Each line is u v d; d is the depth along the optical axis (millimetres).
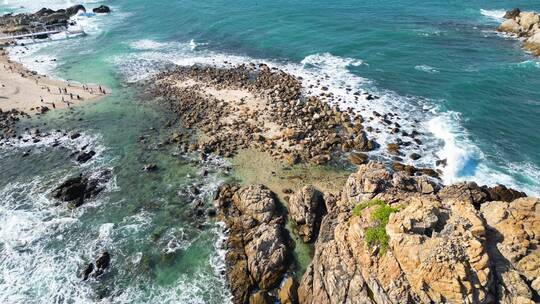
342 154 45781
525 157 42594
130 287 31703
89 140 50781
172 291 31250
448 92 56406
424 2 103375
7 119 55250
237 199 38750
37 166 45844
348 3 103812
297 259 33094
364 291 24969
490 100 53531
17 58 77250
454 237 23547
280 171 43375
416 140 46969
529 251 24453
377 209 27672
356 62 69188
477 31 80938
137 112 57250
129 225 37406
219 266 33031
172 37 88625
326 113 52906
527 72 60625
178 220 37844
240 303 30031
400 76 62781
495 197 35969
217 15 101062
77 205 39781
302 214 35781
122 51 81250
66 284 31953
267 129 50562
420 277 22828
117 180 43344
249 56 75625
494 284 23078
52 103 59719
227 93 60531
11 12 112062
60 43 86562
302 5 103812
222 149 47438
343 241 28109
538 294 22938
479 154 43344
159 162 46125
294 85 61281
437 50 71562
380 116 52062
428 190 34188
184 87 63438
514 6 96750
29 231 36812
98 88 64750
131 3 120688
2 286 31719
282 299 29641
